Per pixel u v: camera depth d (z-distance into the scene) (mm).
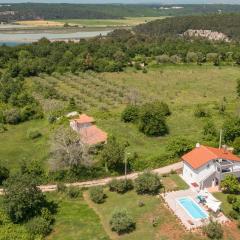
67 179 77750
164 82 159000
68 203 70312
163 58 192375
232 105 116062
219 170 70625
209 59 196125
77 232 62156
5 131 107375
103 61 182625
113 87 148375
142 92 142000
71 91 143875
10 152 92938
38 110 117688
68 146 79562
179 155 84000
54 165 78625
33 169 79000
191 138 90375
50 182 77625
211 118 104188
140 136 94438
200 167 71000
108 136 89500
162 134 95125
